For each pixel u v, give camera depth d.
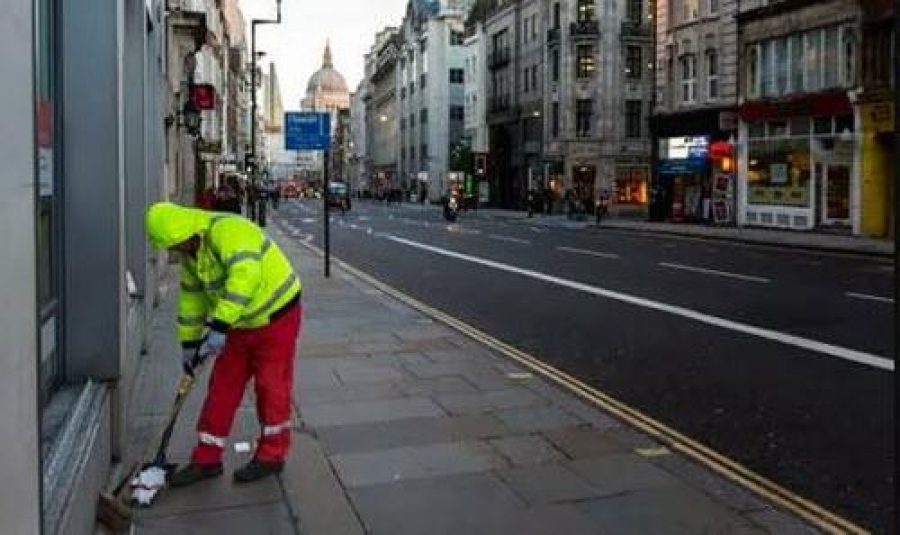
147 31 11.36
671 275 19.17
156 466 5.41
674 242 31.52
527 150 69.00
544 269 20.84
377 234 36.91
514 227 43.38
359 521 5.00
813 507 5.38
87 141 5.41
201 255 5.44
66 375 5.43
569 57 60.84
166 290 14.68
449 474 5.80
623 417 7.40
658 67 46.84
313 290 16.22
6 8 2.53
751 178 38.88
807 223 35.03
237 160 75.75
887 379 8.80
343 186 90.19
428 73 105.62
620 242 31.41
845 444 6.74
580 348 10.73
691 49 43.47
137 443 6.31
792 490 5.73
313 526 4.93
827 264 22.05
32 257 2.81
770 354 10.16
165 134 18.25
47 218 5.03
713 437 6.92
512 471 5.86
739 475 5.94
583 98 60.78
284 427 5.73
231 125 82.12
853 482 5.90
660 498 5.39
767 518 5.09
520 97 71.19
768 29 37.09
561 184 62.09
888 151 30.84
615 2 60.19
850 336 11.21
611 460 6.12
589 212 59.72
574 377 9.09
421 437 6.63
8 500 2.47
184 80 25.94
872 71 31.14
